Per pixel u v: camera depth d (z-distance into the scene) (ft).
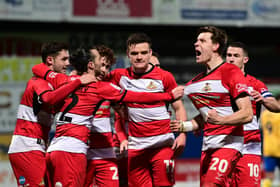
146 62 36.29
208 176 32.50
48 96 33.63
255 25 74.90
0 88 71.87
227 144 32.86
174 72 78.02
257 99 36.27
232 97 32.32
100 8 70.74
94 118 38.70
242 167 38.75
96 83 35.53
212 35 33.19
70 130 34.68
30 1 68.74
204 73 33.86
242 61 40.27
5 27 71.51
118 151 43.45
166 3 72.54
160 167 37.01
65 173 34.24
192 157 74.59
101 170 38.96
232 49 40.29
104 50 37.93
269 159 64.69
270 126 64.28
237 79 31.65
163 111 37.11
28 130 35.83
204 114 33.60
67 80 35.14
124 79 37.47
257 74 80.12
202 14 73.61
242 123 30.83
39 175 35.58
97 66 37.78
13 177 70.64
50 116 36.58
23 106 36.19
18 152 35.73
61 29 73.61
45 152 36.45
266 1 75.31
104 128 39.09
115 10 71.15
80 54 36.78
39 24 72.13
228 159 32.50
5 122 71.72
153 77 36.81
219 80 32.58
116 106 39.01
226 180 32.81
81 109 34.94
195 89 33.60
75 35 74.23
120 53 75.66
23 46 72.64
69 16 69.92
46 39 73.36
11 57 72.23
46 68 35.88
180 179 74.23
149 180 37.91
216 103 32.76
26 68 72.79
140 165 37.63
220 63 33.27
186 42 78.48
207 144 33.68
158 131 36.99
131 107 36.88
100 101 35.50
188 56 78.64
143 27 75.51
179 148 37.70
